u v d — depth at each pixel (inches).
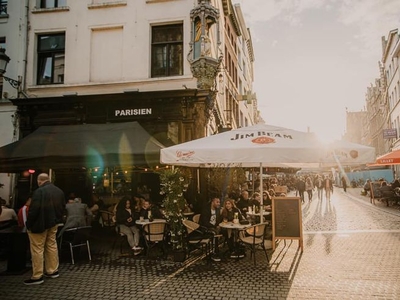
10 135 506.6
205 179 501.4
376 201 842.8
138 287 223.9
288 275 245.6
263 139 271.7
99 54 519.5
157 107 478.3
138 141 377.1
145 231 308.2
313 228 453.7
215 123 657.6
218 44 630.5
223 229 315.3
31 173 498.9
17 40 533.0
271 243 348.8
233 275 248.1
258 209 408.5
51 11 531.5
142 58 503.5
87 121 492.1
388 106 1485.0
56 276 247.9
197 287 222.4
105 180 495.2
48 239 247.8
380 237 375.9
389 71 1421.0
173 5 507.8
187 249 308.5
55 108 501.4
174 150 275.7
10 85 523.2
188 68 493.7
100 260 299.9
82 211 321.7
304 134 288.8
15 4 541.6
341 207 719.7
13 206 496.7
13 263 263.7
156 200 477.1
